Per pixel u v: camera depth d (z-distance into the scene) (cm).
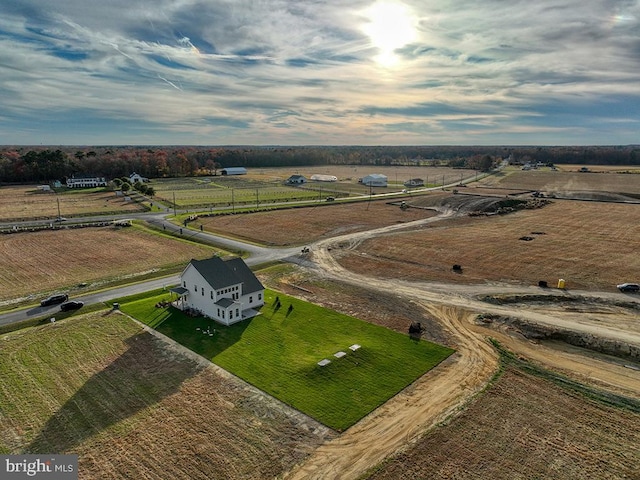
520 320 4841
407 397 3412
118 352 4075
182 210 11800
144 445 2839
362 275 6519
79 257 7312
